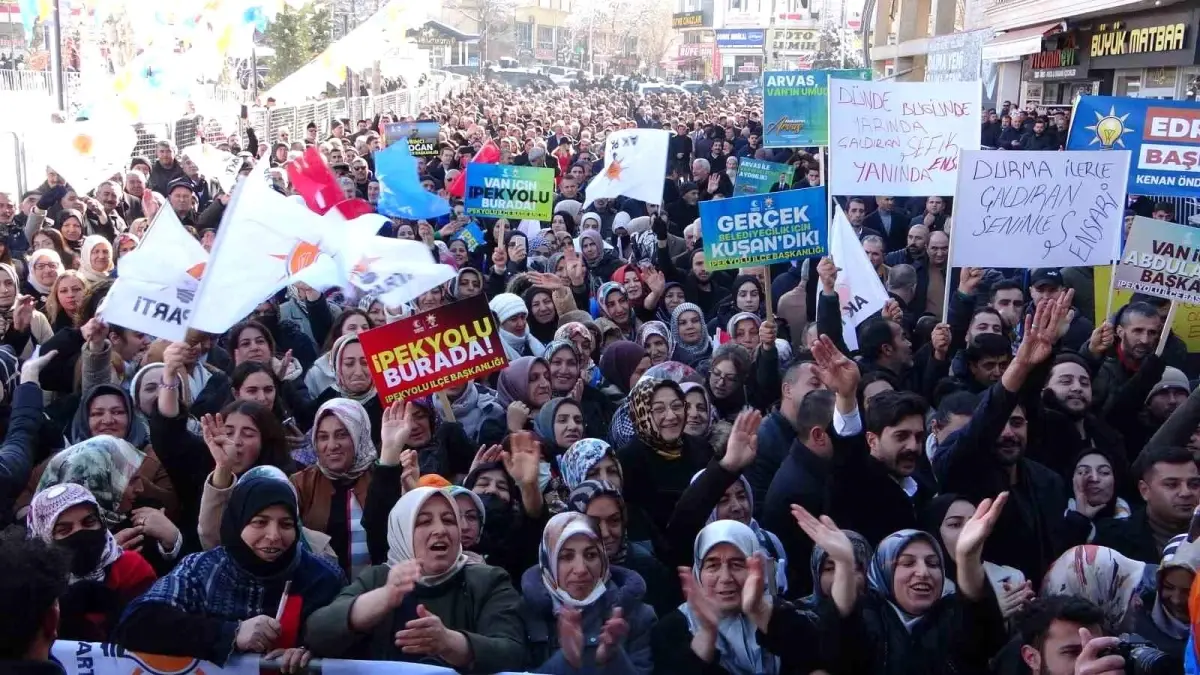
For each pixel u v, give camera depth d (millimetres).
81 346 6637
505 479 5086
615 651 3807
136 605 3725
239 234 5270
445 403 5898
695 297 10758
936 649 3971
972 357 6520
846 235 8289
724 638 3965
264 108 28906
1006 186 7609
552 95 57406
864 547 4211
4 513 4785
